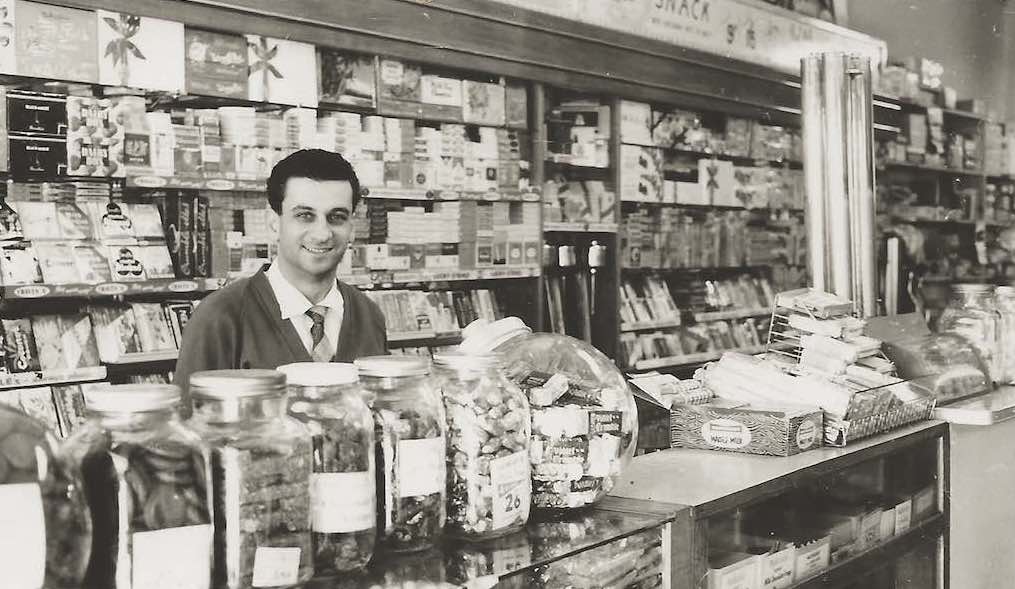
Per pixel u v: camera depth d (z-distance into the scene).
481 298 5.41
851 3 8.59
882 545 2.82
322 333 2.74
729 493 2.15
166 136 3.96
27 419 1.14
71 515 1.11
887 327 3.61
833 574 2.58
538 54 5.17
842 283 4.10
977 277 9.52
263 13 4.01
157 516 1.16
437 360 1.68
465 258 5.09
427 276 4.85
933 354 3.55
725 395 2.99
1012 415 3.37
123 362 3.92
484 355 1.68
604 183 5.97
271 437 1.29
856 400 2.78
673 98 6.22
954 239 9.50
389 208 4.97
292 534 1.29
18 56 3.53
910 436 2.98
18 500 1.06
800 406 2.77
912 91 8.80
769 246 7.57
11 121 3.62
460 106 5.06
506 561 1.58
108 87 3.91
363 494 1.42
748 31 6.76
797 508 2.49
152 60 3.87
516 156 5.36
